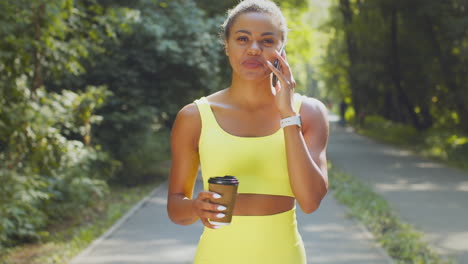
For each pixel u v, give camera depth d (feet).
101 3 39.88
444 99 91.76
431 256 24.47
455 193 43.60
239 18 7.53
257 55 7.50
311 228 30.22
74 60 29.17
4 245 25.70
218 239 7.67
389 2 85.51
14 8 24.64
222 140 7.63
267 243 7.57
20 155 26.30
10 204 23.93
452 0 79.20
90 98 31.48
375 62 100.89
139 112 43.04
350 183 47.88
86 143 36.70
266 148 7.55
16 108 25.13
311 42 105.29
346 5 115.96
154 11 46.14
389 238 26.94
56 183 31.24
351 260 23.40
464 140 77.61
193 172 8.05
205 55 47.32
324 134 7.78
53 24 26.45
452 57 85.25
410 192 44.21
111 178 45.85
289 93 7.24
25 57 25.68
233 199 6.82
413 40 92.32
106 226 30.99
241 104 7.82
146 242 26.76
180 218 7.66
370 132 127.03
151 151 50.52
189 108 7.91
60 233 29.04
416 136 98.12
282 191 7.61
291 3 73.67
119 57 42.68
